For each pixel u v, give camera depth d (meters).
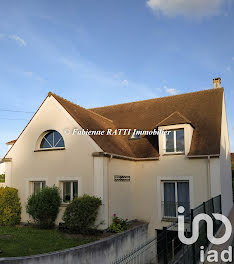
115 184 13.05
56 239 10.63
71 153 13.07
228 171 17.48
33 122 14.41
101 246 9.62
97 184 12.16
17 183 14.41
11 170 14.69
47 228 12.60
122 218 13.34
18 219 13.79
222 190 13.66
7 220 13.36
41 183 14.08
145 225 14.02
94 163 12.36
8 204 13.57
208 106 16.34
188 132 13.98
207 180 13.29
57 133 14.01
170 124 14.23
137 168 15.17
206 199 13.20
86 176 12.52
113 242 10.42
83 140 12.81
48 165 13.63
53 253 7.98
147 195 14.72
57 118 13.74
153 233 14.25
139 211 14.79
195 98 17.67
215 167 13.10
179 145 14.41
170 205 14.30
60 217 12.77
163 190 14.59
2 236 10.87
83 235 11.29
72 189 13.14
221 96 16.66
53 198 12.59
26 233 11.58
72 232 11.55
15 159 14.67
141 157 14.96
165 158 14.45
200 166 13.55
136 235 12.74
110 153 12.45
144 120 17.81
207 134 14.32
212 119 15.15
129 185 14.41
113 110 20.56
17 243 9.90
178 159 14.12
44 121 14.09
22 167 14.40
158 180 14.52
